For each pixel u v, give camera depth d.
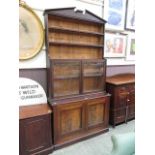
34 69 2.32
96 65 2.63
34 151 1.98
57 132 2.19
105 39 2.99
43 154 2.06
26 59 2.22
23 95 2.24
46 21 2.16
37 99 2.34
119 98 2.81
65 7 2.31
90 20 2.50
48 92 2.32
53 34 2.33
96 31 2.74
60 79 2.32
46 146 2.08
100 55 2.80
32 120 1.93
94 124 2.56
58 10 2.20
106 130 2.70
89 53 2.73
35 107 2.20
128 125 2.94
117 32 3.13
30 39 2.20
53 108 2.12
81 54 2.65
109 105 2.73
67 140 2.30
